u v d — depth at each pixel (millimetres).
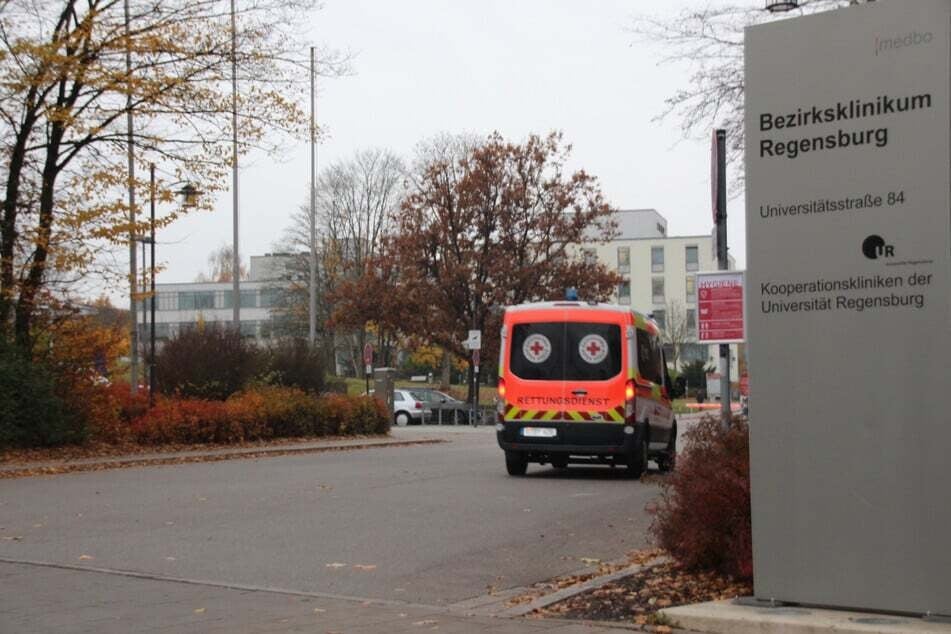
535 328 18891
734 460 8539
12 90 23281
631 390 18422
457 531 12125
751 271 7004
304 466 21875
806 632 6438
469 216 55062
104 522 12844
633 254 109438
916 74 6492
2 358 23078
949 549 6418
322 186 70125
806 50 6824
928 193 6469
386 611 7879
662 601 7762
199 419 27719
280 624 7383
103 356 25125
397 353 83750
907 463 6539
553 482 18016
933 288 6457
